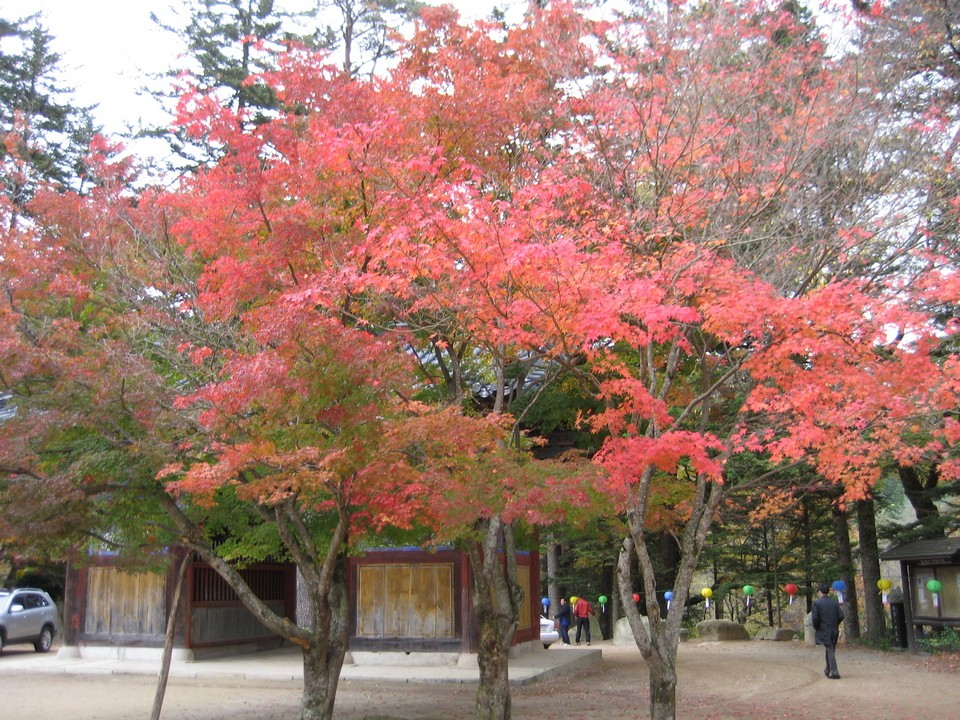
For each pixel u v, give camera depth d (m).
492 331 9.77
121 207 12.43
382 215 10.46
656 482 12.57
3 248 10.80
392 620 20.80
